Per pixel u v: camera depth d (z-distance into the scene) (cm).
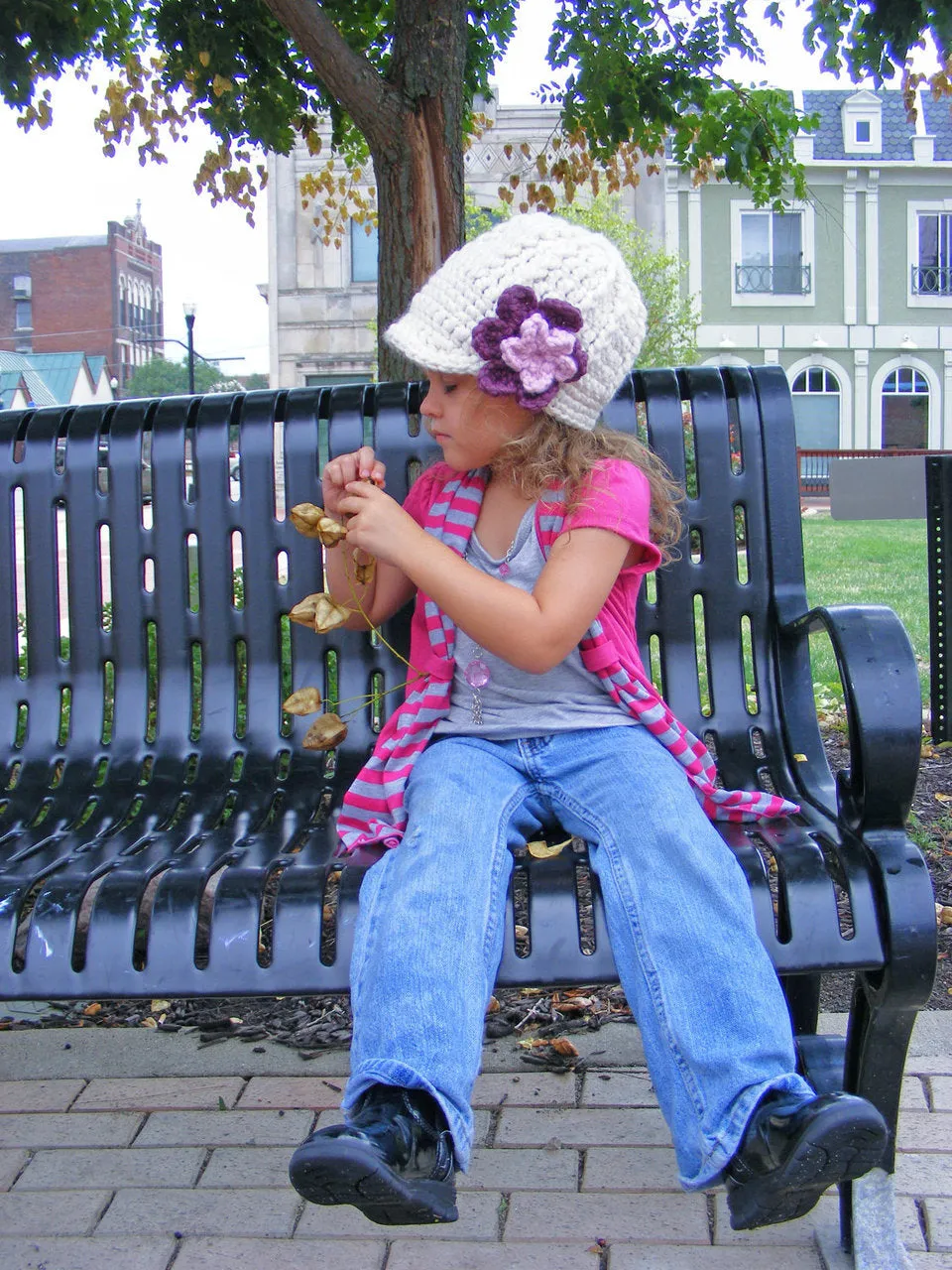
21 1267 153
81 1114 187
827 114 2427
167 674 201
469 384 156
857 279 2408
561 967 138
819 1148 118
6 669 204
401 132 317
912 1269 146
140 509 203
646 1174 169
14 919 145
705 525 196
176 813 183
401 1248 156
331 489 170
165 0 397
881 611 151
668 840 140
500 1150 176
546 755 157
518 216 162
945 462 325
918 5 360
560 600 148
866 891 139
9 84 400
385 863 143
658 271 1791
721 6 410
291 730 197
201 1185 169
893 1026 142
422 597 170
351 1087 125
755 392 199
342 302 2258
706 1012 131
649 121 443
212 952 140
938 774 358
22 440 210
